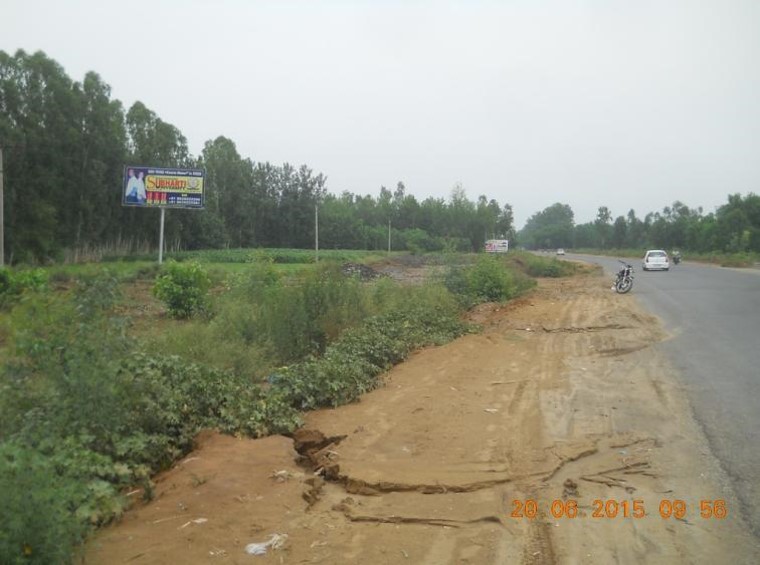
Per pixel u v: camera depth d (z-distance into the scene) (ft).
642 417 23.18
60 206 138.51
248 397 22.97
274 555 12.84
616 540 13.75
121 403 18.22
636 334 44.39
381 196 320.91
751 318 52.01
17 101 130.72
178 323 49.47
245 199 226.99
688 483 16.97
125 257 149.28
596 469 18.03
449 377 30.09
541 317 55.93
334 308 39.73
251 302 43.52
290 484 16.47
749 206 226.99
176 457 18.95
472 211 313.73
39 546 10.73
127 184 124.26
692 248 254.47
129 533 13.67
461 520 14.65
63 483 12.87
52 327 20.48
